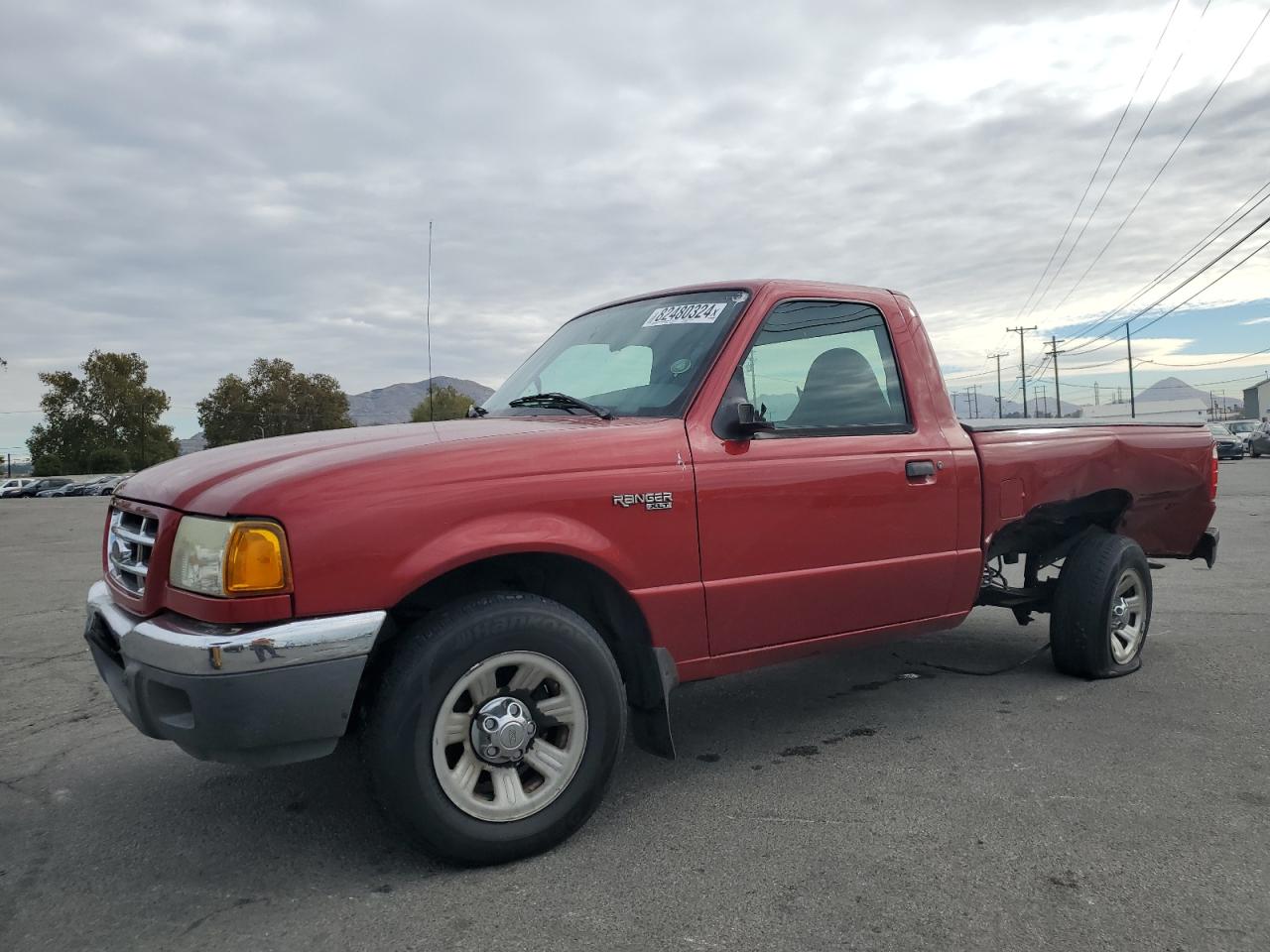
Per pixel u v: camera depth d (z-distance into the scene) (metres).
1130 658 4.97
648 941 2.44
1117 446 4.89
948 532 4.09
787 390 3.73
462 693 2.81
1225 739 3.91
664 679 3.25
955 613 4.23
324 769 3.80
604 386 3.82
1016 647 5.71
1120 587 4.82
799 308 3.86
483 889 2.75
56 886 2.85
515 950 2.42
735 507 3.40
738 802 3.37
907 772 3.63
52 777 3.83
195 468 3.04
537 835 2.91
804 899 2.64
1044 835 3.02
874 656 5.54
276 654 2.54
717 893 2.69
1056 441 4.60
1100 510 5.12
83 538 16.83
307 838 3.15
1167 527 5.42
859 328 4.07
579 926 2.53
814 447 3.67
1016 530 4.76
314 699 2.59
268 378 94.81
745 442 3.49
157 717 2.69
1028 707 4.43
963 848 2.95
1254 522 12.90
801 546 3.58
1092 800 3.29
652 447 3.26
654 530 3.21
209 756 2.64
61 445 84.44
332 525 2.65
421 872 2.88
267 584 2.57
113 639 3.08
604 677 3.02
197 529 2.69
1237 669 5.02
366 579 2.67
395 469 2.79
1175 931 2.45
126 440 86.00
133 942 2.51
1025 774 3.57
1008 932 2.46
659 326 3.89
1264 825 3.07
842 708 4.51
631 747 4.02
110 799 3.55
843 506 3.71
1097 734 4.01
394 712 2.70
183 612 2.69
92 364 85.88
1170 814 3.16
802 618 3.63
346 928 2.55
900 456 3.92
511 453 2.99
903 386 4.12
